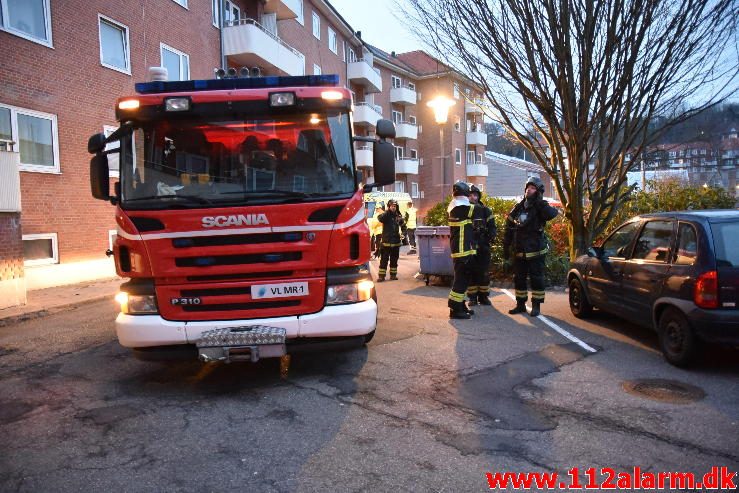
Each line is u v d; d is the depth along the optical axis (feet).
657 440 12.57
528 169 188.96
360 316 15.89
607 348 20.44
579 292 25.52
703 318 16.39
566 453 12.02
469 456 11.94
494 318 26.11
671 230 19.06
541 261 26.21
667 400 14.99
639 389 15.92
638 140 34.24
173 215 15.31
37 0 41.73
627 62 30.01
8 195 31.12
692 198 48.85
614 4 28.84
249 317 15.61
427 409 14.66
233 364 19.07
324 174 16.15
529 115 33.40
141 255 15.46
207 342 15.12
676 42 29.43
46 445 12.85
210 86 17.12
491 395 15.66
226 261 15.49
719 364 18.13
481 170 161.48
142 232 15.43
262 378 17.52
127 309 15.67
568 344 21.08
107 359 20.39
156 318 15.44
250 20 70.74
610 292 22.18
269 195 15.70
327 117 16.47
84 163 45.60
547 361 18.88
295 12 83.51
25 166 40.45
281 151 16.10
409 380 17.06
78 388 17.03
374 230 59.36
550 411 14.39
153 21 54.34
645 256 20.13
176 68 58.54
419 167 154.10
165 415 14.57
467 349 20.52
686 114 32.09
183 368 18.84
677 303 17.39
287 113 16.24
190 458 12.04
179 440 12.97
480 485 10.75
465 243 25.49
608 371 17.69
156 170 15.87
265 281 15.57
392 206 40.09
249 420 14.10
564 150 36.83
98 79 47.11
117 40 50.24
